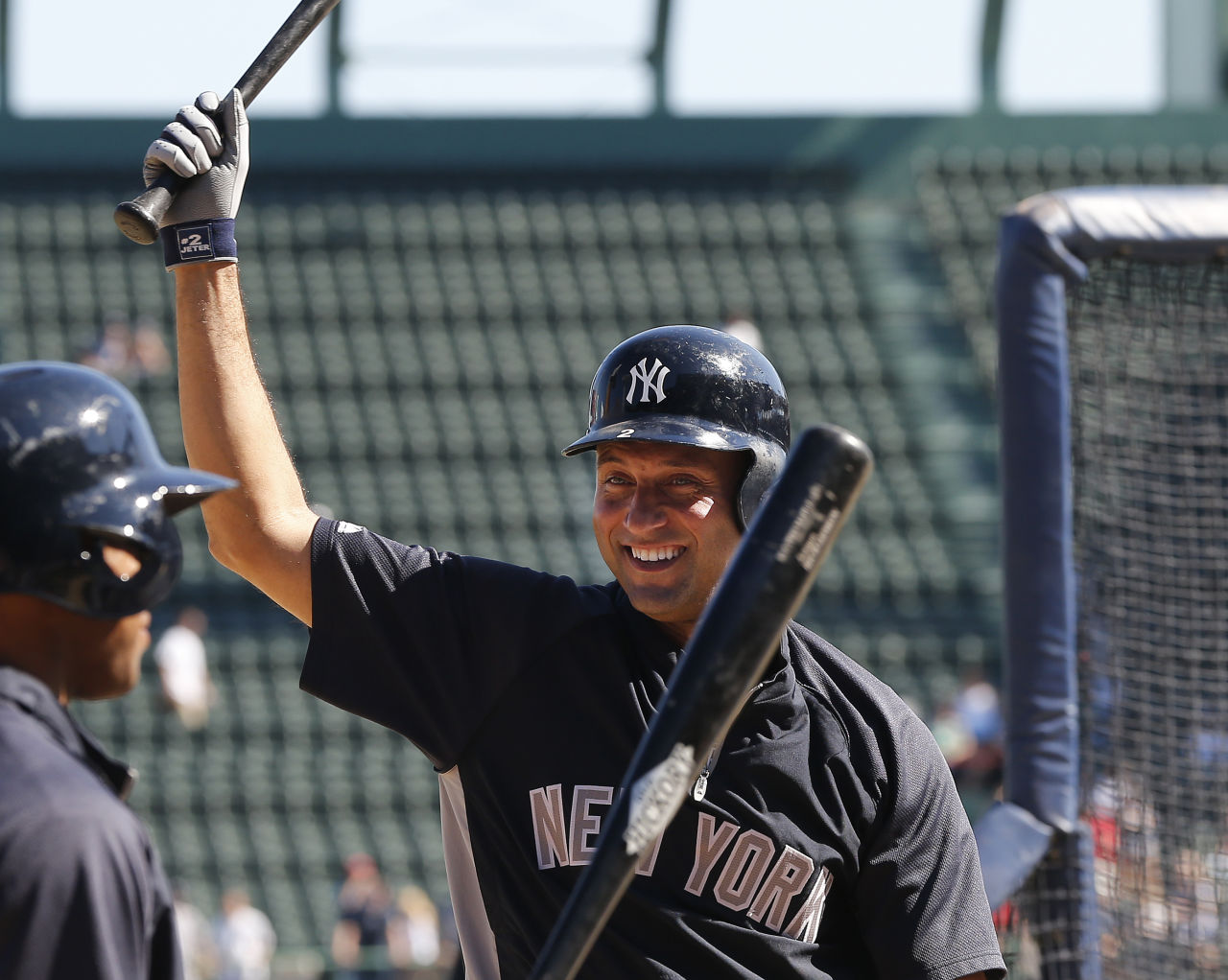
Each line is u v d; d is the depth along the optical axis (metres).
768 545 7.19
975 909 9.00
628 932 8.52
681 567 8.85
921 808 8.91
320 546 9.18
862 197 74.19
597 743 8.85
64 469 6.70
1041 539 13.70
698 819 8.57
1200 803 13.96
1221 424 14.59
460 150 72.94
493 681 9.02
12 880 5.94
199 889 48.25
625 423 8.90
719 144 74.06
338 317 68.81
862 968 9.07
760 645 7.18
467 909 9.25
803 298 70.25
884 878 8.85
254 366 9.65
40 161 70.38
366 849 50.00
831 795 8.76
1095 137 74.12
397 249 71.44
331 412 65.00
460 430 64.62
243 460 9.27
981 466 63.34
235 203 9.52
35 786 6.15
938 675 55.38
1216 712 14.11
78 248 69.38
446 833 9.41
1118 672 14.16
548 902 8.74
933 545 60.31
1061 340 13.98
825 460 7.21
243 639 55.47
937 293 70.25
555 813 8.79
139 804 50.38
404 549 9.38
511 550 59.69
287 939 47.03
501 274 70.81
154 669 54.34
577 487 62.56
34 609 6.70
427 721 9.09
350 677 9.16
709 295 70.00
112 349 64.19
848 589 58.50
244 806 50.88
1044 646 13.55
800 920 8.65
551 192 73.31
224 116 9.52
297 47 9.80
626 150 73.69
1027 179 73.88
